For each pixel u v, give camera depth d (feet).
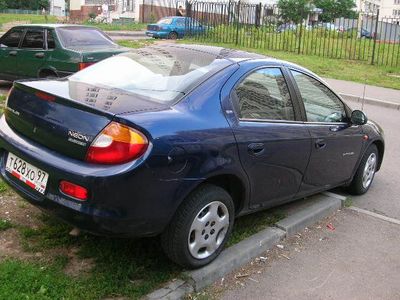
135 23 173.47
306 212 16.37
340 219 17.06
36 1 305.53
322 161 15.88
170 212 11.10
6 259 11.85
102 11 196.54
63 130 11.08
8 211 14.44
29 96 12.35
